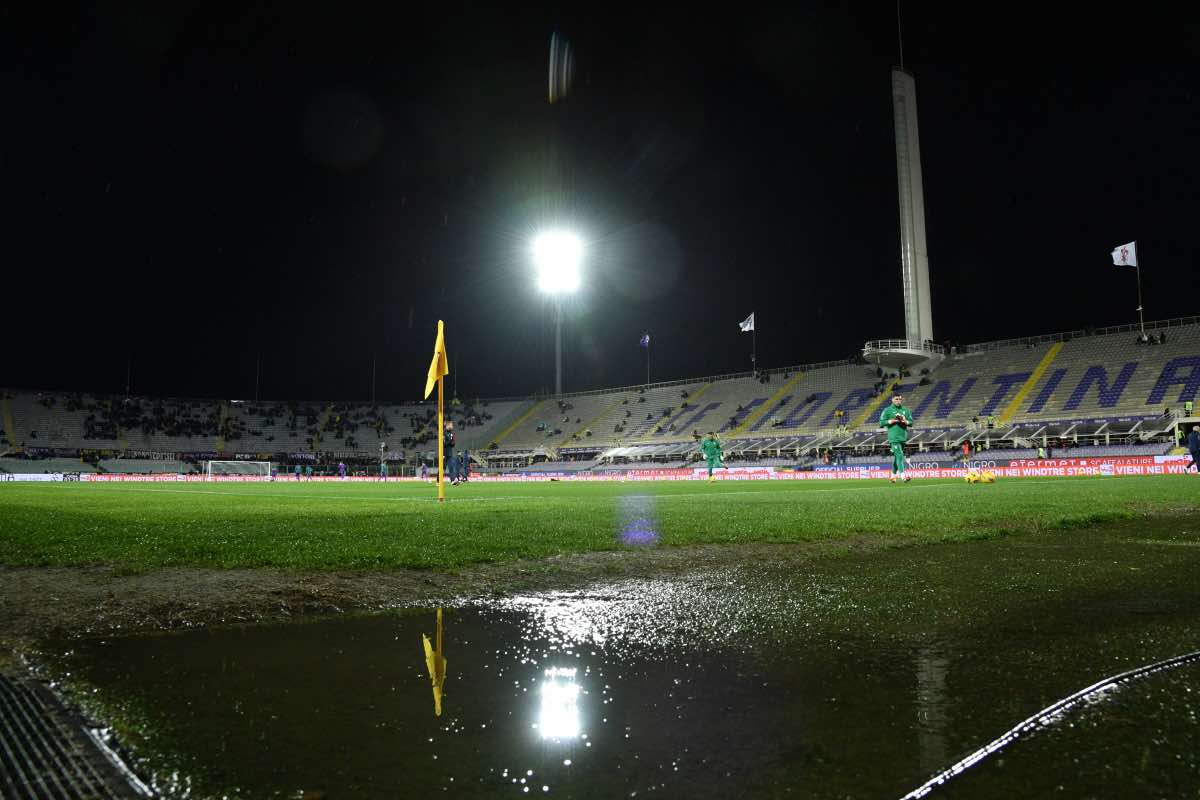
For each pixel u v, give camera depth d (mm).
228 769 1448
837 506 8836
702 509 8664
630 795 1306
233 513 8742
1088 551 4867
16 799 1279
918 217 44250
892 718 1735
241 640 2639
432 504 11031
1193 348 38406
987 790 1321
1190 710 1759
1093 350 41875
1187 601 3178
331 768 1452
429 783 1370
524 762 1482
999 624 2760
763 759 1490
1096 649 2369
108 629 2818
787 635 2629
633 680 2088
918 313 44656
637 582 3848
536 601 3363
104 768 1450
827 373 52094
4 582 3793
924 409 43531
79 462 52094
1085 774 1387
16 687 2039
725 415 52844
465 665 2275
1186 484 15039
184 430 59781
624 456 51938
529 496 14711
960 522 6562
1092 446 34812
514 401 67938
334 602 3334
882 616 2934
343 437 64062
